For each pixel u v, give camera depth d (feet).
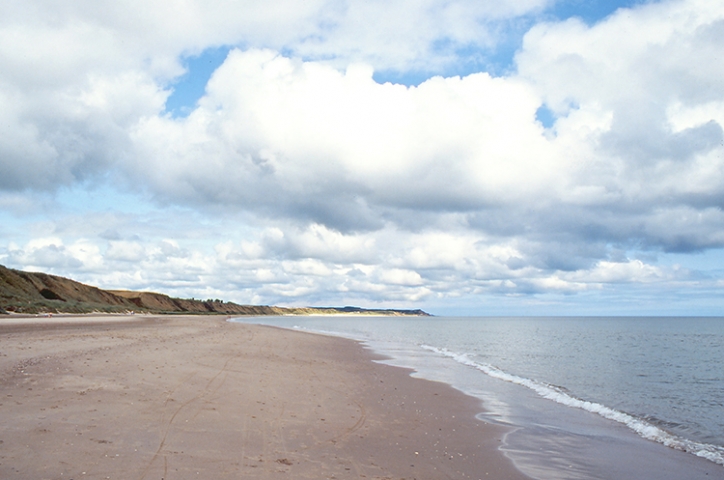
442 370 68.03
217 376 44.27
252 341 98.32
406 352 98.37
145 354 56.70
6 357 46.03
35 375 36.78
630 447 30.99
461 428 33.09
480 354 104.63
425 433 30.76
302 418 31.09
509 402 44.73
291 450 23.95
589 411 42.16
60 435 22.44
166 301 476.95
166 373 43.09
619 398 52.65
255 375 47.47
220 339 97.14
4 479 16.83
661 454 29.68
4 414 25.16
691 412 45.91
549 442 31.07
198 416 28.60
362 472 21.80
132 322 163.53
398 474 22.20
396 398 42.68
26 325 102.22
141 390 34.42
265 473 20.15
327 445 25.63
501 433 32.58
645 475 25.52
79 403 28.96
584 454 28.84
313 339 124.06
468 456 26.63
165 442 22.99
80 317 176.65
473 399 45.24
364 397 41.68
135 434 23.79
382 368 66.49
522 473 24.49
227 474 19.54
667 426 38.93
